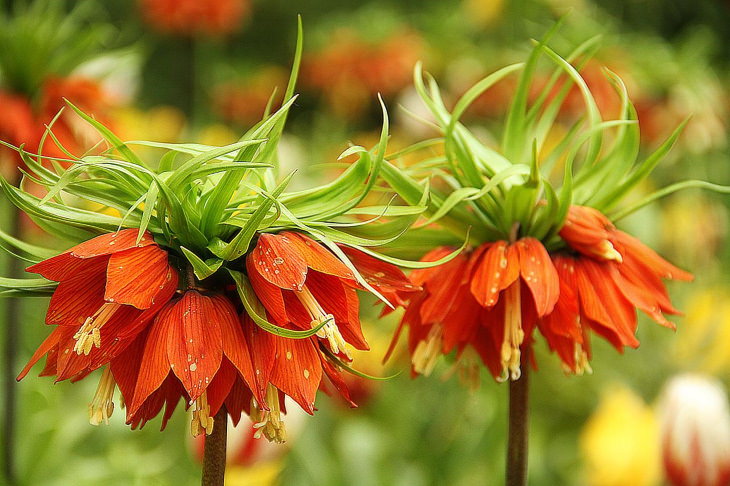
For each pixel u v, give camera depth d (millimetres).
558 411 2049
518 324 1043
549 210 1049
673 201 2373
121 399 983
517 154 1089
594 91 2264
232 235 973
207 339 944
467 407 1598
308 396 950
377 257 977
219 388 957
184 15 3021
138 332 948
